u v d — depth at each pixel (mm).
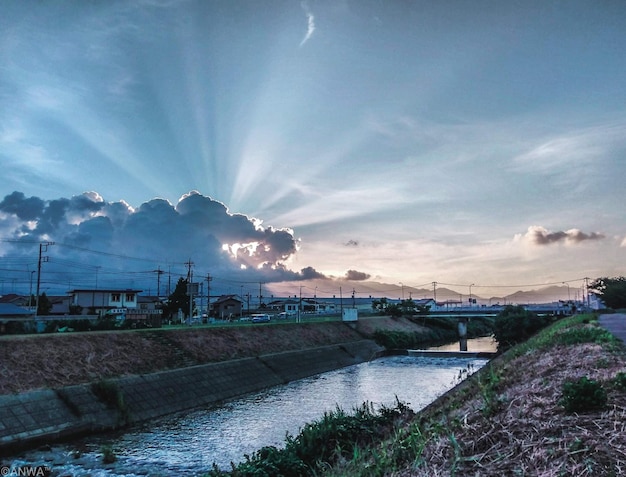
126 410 29938
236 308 113188
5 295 85750
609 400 7773
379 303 129500
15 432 23984
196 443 25234
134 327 52688
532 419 7617
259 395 41156
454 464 6535
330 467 10938
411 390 42094
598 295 88062
